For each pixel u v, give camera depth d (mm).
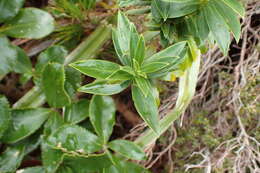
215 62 634
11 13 616
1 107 600
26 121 618
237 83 616
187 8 549
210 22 543
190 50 578
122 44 540
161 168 698
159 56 541
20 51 632
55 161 608
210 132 630
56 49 633
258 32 639
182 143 658
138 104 540
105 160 615
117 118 711
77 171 617
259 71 628
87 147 611
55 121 624
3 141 613
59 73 609
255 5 618
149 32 620
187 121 663
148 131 624
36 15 623
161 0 528
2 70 617
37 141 634
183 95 597
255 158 607
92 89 544
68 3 628
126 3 561
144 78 540
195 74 592
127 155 611
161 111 650
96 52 652
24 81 634
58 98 620
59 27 655
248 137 603
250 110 602
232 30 533
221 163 611
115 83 546
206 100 686
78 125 636
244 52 624
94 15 655
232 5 519
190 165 613
